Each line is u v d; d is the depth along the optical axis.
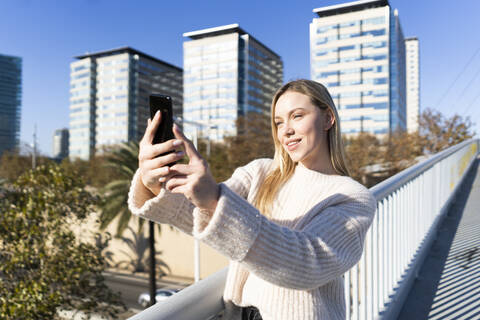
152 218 0.70
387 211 2.23
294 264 0.61
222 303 0.92
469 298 2.35
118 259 21.44
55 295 8.28
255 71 93.06
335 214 0.76
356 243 0.76
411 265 2.68
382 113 77.50
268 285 0.86
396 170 24.05
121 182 12.45
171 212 0.69
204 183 0.55
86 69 105.38
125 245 21.22
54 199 9.32
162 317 0.68
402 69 91.25
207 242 0.57
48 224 9.08
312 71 83.44
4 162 55.94
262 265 0.59
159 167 0.57
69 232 9.19
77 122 106.50
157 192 0.68
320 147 0.98
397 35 82.44
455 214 4.69
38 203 8.91
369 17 79.38
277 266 0.60
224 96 88.56
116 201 12.24
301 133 0.92
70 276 8.80
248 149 27.78
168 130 0.57
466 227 4.01
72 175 10.02
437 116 28.05
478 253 3.13
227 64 88.88
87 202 10.09
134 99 103.94
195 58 92.31
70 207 9.73
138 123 104.50
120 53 106.56
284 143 0.95
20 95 146.75
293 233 0.65
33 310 7.91
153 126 0.57
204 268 19.33
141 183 0.71
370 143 26.41
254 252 0.58
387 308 2.04
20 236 8.58
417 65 149.88
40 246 8.83
